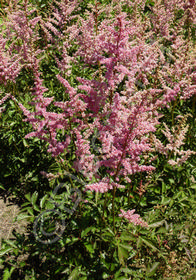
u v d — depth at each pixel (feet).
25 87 14.56
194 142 12.76
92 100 7.93
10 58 12.87
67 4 13.89
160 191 11.55
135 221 8.14
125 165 7.71
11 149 14.12
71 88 7.64
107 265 8.95
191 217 10.24
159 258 9.92
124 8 19.34
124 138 7.73
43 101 8.02
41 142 13.14
